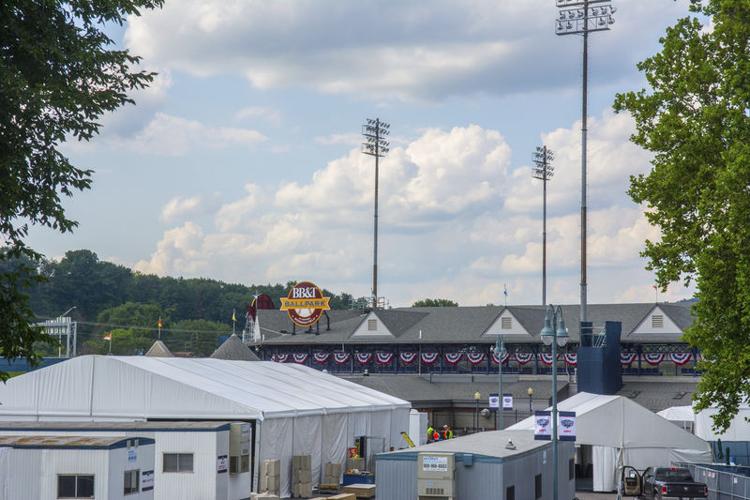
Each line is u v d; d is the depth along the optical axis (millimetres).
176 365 120625
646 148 98625
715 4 95938
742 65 89938
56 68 56938
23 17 55531
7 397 111938
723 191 86188
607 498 113188
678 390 185500
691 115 96812
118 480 74688
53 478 73688
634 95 99562
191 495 89438
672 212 95312
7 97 53094
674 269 95500
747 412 126938
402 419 147250
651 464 117250
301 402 118938
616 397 119000
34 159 56094
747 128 89812
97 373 110125
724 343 90500
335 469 119688
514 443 83188
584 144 188875
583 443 117438
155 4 60312
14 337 54656
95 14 58281
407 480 72000
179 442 90125
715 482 104188
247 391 115750
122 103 58250
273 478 103812
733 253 88625
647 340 194375
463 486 71188
